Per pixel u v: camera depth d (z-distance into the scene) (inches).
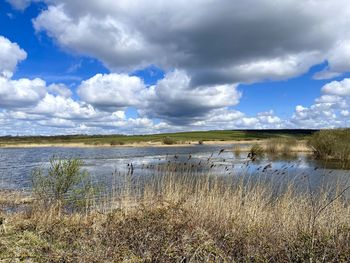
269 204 395.2
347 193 472.4
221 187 446.9
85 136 5339.6
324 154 1369.3
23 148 3181.6
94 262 218.7
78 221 332.8
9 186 756.0
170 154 1847.9
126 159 1577.3
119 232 259.4
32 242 257.9
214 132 6117.1
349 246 242.2
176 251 227.1
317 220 295.7
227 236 266.1
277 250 243.4
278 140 1769.2
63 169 477.1
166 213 282.0
